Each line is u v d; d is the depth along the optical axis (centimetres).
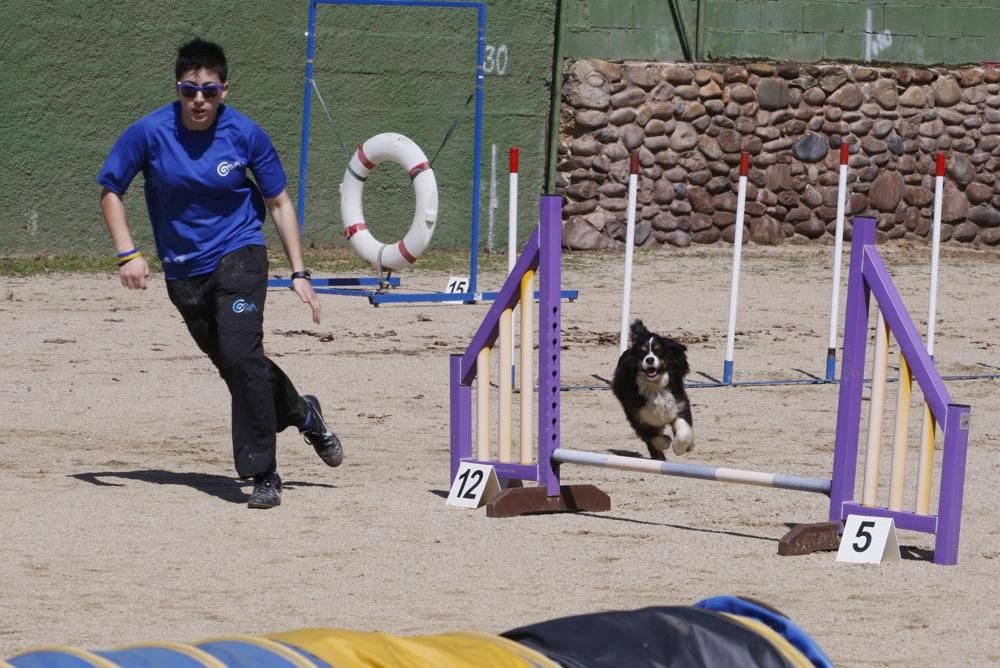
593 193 2758
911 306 2244
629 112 2767
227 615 695
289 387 974
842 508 873
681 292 2306
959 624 709
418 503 977
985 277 2581
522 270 980
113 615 689
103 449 1139
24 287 2186
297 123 2628
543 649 388
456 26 2695
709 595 756
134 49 2533
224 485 1015
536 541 875
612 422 1359
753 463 1151
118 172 934
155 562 798
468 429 1006
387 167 2683
